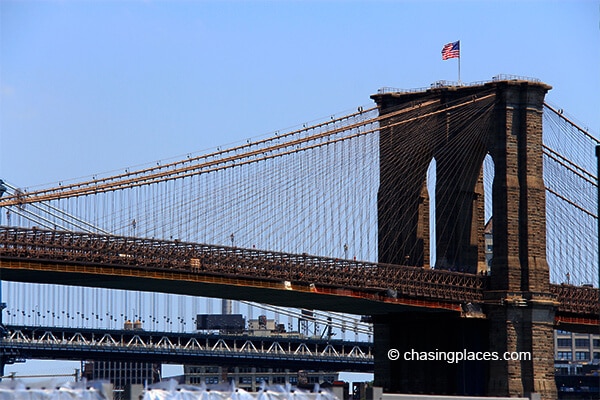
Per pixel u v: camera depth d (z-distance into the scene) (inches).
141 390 6766.7
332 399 7253.9
